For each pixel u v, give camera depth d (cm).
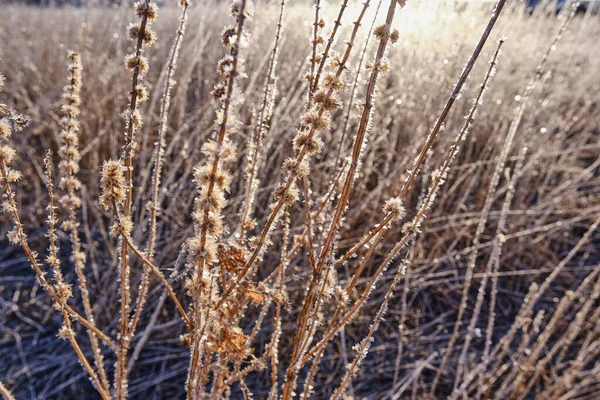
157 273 92
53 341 263
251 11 78
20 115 89
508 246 330
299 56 354
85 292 122
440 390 249
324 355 260
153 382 242
